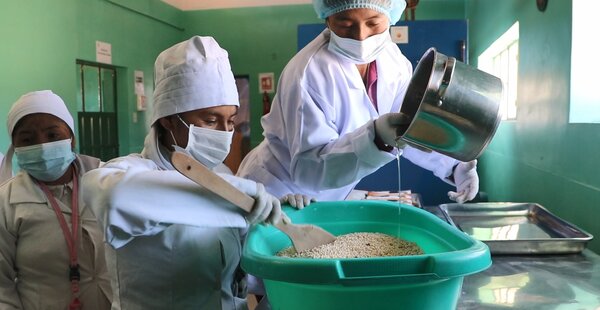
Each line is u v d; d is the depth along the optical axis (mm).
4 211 1580
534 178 2604
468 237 917
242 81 7242
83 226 1604
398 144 1232
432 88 1037
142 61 6242
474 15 4965
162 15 6629
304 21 6941
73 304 1553
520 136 2918
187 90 1087
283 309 850
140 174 893
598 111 2027
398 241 1141
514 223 2020
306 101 1435
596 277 1371
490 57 4406
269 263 765
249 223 938
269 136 1694
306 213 1252
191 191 892
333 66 1484
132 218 855
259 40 7094
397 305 774
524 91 2842
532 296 1243
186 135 1125
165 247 1071
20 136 1632
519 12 2979
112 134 5832
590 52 2010
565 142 2098
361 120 1559
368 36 1452
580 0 2010
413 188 3184
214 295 1136
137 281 1086
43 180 1651
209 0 7160
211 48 1139
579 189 1931
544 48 2416
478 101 1047
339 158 1354
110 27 5578
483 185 4250
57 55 4750
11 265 1570
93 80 5566
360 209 1275
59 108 1673
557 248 1566
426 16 6398
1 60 4094
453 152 1146
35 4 4465
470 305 1191
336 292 768
